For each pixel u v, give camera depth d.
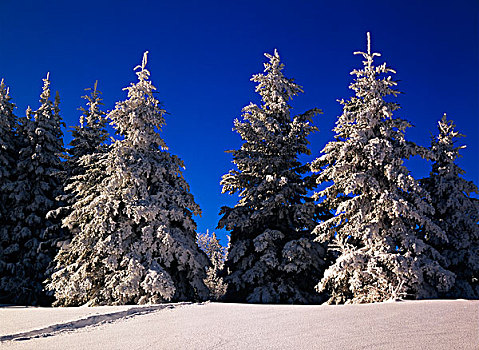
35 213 22.17
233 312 7.91
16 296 19.75
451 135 20.09
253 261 19.14
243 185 21.12
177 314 7.89
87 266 15.63
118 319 7.40
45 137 23.92
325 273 14.93
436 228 14.62
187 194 18.02
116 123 17.81
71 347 4.86
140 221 16.25
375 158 15.32
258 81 21.58
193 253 16.66
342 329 5.43
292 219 19.64
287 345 4.61
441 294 14.38
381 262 14.19
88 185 18.17
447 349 4.05
